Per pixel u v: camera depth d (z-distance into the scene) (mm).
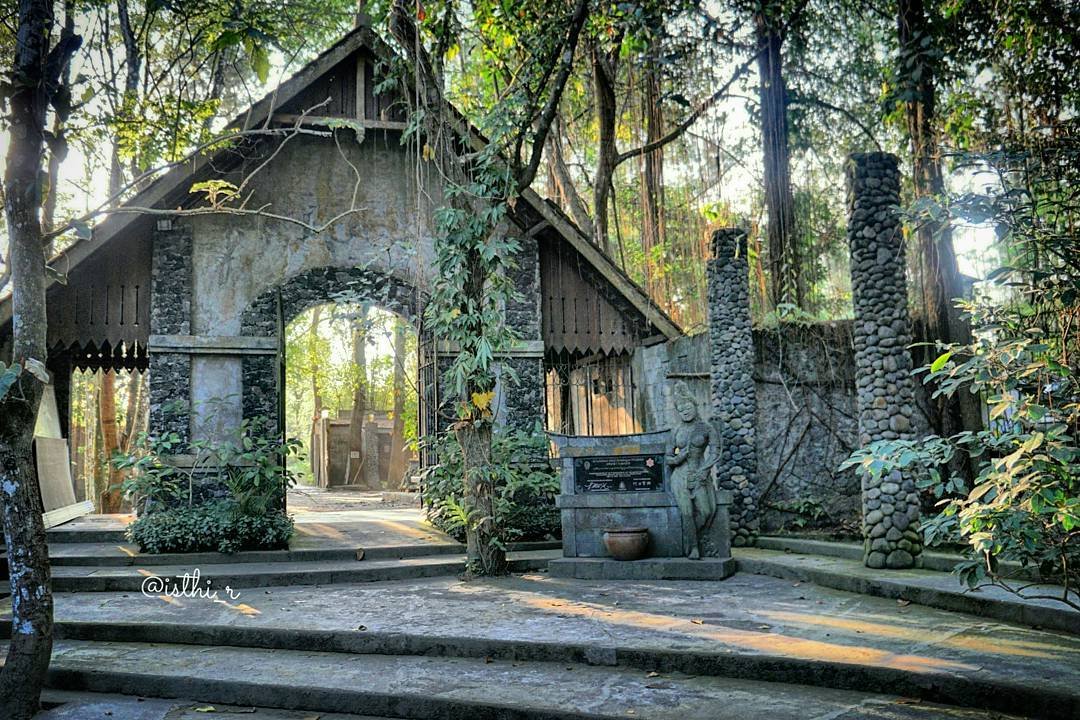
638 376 14586
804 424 12086
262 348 12148
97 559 10195
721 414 11578
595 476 10312
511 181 9812
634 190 21469
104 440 19078
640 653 6012
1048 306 6137
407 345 27672
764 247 15930
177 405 11617
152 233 12242
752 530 11375
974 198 6305
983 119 13109
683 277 18000
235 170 12320
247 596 8688
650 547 9992
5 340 11266
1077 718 4582
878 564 8812
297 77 12078
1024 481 4930
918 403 11781
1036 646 5832
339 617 7410
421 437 13211
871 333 9117
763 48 15414
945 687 5074
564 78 9719
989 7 12656
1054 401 5980
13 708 5168
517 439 12078
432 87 10000
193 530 10617
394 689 5512
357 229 12836
